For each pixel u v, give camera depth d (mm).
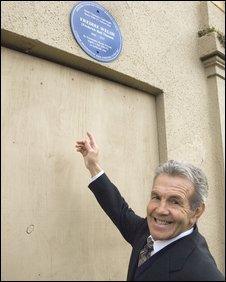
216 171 2902
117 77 2312
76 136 2047
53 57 2010
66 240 1909
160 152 2516
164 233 1262
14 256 1703
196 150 2729
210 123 2943
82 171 2029
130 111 2398
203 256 1199
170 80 2637
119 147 2271
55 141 1940
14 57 1860
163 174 1310
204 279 1106
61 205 1909
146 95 2539
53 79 2008
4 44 1833
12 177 1742
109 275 2084
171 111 2590
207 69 3033
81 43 2070
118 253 2146
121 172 2252
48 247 1832
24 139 1815
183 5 2945
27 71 1898
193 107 2791
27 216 1771
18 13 1806
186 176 1277
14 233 1715
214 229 2756
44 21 1914
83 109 2119
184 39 2869
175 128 2592
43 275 1796
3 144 1732
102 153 2164
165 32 2695
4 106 1771
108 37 2234
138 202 2314
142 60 2443
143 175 2383
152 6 2639
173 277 1173
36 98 1905
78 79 2135
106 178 1783
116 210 1721
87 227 2010
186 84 2777
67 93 2057
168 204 1264
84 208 2010
